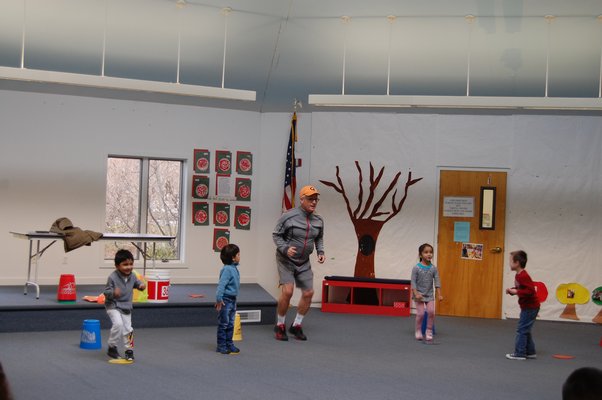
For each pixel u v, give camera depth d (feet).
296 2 30.25
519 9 29.22
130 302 23.07
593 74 33.50
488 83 35.19
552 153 36.65
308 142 38.37
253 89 37.17
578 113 36.58
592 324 36.06
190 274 37.81
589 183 36.50
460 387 21.04
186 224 37.78
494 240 36.68
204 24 31.99
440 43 32.37
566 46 31.58
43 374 20.61
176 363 22.84
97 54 33.60
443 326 33.24
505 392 20.66
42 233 29.76
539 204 36.65
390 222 37.52
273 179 38.75
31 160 34.86
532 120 36.73
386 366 23.73
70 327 27.96
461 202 36.99
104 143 36.22
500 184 36.81
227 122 38.42
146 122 37.01
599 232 36.45
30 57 33.58
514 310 36.40
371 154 37.76
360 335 29.89
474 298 36.65
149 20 31.58
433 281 29.22
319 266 37.91
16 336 26.32
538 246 36.60
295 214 28.17
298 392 19.61
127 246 37.27
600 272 36.40
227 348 24.89
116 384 19.71
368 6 29.96
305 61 34.81
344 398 19.16
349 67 34.96
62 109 35.42
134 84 27.25
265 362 23.59
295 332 28.50
